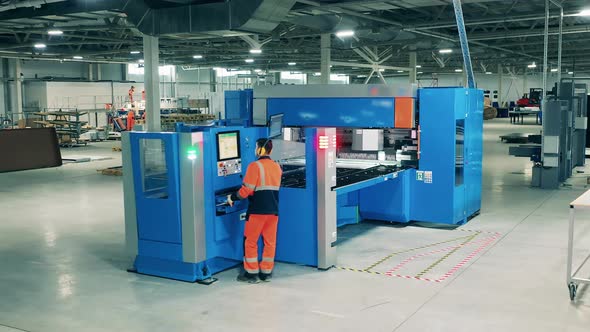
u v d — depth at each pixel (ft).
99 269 22.06
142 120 91.40
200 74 143.64
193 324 16.15
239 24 24.67
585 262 22.02
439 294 18.54
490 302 17.70
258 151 19.94
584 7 47.26
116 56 95.50
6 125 89.61
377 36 56.49
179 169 19.81
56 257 23.93
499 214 32.30
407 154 29.45
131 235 21.40
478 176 31.96
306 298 18.29
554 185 41.37
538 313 16.71
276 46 79.61
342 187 22.43
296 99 29.81
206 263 20.62
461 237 26.78
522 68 155.94
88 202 37.42
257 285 19.74
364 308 17.26
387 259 23.04
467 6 52.54
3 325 16.22
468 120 29.73
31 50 80.18
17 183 46.26
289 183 22.91
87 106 103.96
